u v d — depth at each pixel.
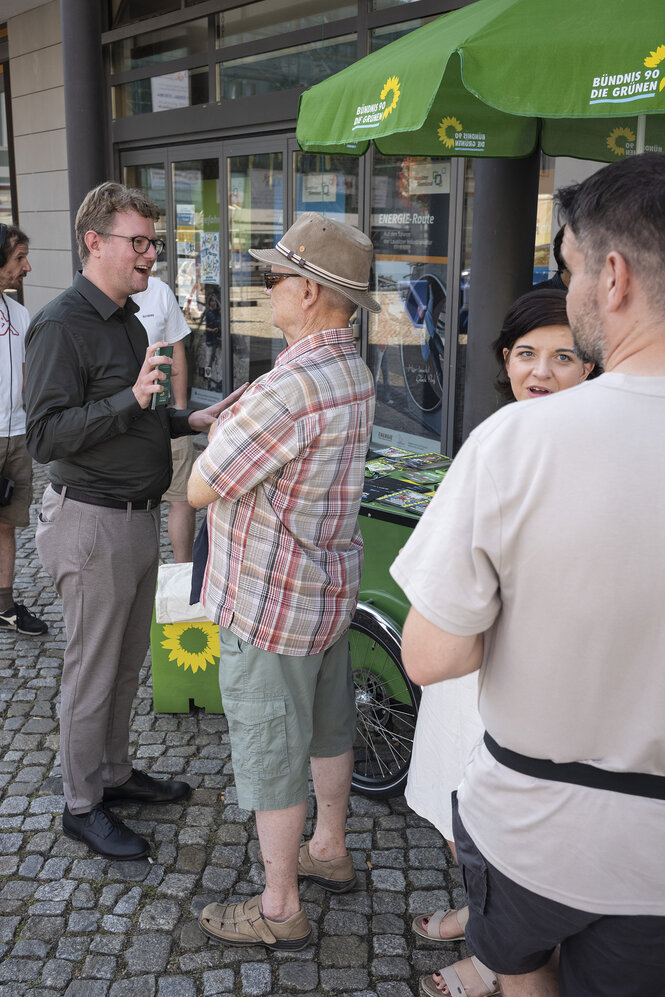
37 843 2.67
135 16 7.61
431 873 2.56
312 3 5.94
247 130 6.70
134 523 2.47
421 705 2.23
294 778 2.09
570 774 1.14
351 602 2.12
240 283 7.30
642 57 1.83
